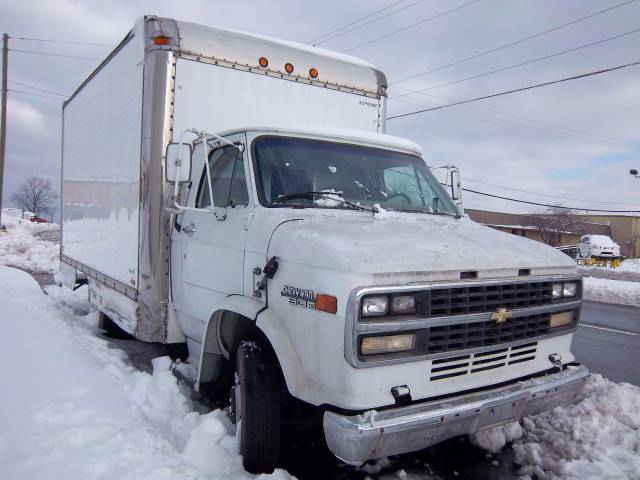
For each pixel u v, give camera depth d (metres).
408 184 4.50
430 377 3.01
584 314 11.98
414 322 2.88
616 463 3.67
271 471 3.34
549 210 56.72
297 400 3.66
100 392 4.11
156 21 4.73
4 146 29.97
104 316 6.62
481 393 3.11
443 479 3.59
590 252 31.98
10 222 36.41
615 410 4.41
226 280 3.90
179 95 4.77
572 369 3.67
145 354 5.95
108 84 5.89
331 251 2.96
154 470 2.91
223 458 3.28
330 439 2.76
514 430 4.18
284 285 3.25
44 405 3.68
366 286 2.78
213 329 3.94
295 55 5.47
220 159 4.42
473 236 3.63
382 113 6.11
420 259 2.98
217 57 4.98
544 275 3.58
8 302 7.46
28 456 3.01
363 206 4.00
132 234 5.03
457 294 3.05
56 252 17.84
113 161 5.69
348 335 2.75
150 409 4.04
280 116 5.34
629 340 8.73
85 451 3.10
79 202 7.31
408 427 2.74
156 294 4.75
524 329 3.39
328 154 4.27
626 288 15.18
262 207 3.78
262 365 3.38
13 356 4.69
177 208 4.27
